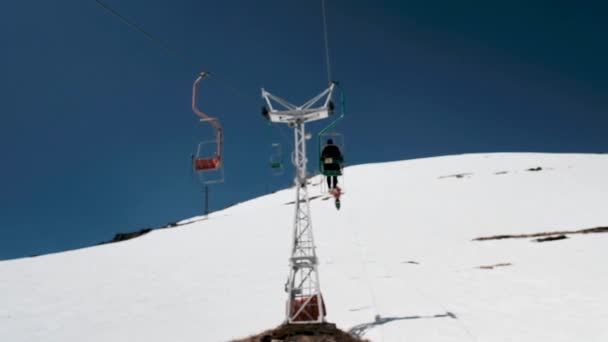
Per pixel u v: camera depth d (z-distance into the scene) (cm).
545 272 2720
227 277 3438
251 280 3275
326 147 1628
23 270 4109
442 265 3253
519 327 1702
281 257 3997
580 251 3319
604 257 3048
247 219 6038
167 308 2709
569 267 2819
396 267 3262
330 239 4578
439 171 8550
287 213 6094
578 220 4709
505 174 7644
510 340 1562
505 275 2731
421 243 4197
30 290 3400
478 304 2097
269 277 3312
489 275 2775
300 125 1594
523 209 5403
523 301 2094
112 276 3738
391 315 1984
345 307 2250
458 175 7956
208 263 3997
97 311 2772
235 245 4688
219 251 4475
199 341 2022
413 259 3559
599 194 5947
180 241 5134
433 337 1620
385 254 3803
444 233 4594
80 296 3166
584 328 1645
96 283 3531
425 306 2119
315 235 4822
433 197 6375
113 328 2386
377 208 5925
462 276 2812
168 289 3206
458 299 2223
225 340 1953
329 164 1606
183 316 2506
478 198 6131
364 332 1741
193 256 4334
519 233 4378
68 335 2331
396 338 1630
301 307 1486
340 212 5838
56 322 2588
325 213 5853
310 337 1402
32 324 2567
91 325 2483
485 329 1697
